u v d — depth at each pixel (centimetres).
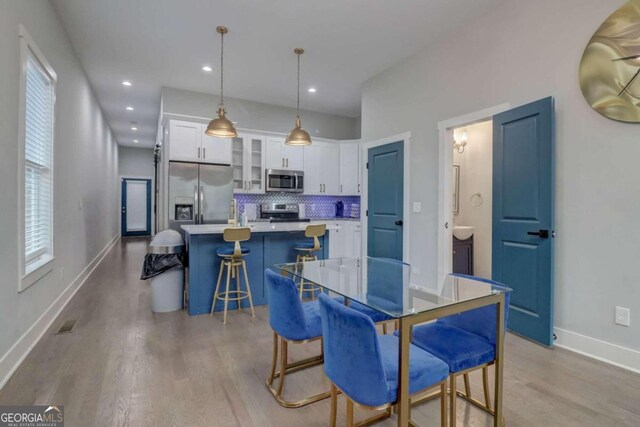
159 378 214
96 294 408
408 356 133
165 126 545
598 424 172
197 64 439
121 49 398
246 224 395
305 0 303
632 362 227
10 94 223
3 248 211
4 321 211
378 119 464
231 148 540
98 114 610
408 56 412
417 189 402
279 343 269
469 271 468
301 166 605
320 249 399
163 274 346
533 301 275
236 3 308
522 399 194
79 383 206
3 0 213
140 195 1130
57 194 334
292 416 179
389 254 440
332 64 435
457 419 178
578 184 255
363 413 184
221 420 174
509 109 299
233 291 346
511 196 293
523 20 291
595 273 246
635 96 223
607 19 236
